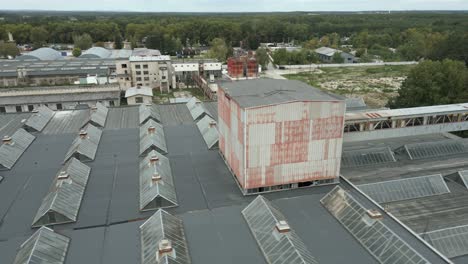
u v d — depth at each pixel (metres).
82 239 36.75
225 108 51.72
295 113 43.91
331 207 42.00
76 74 154.25
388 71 193.12
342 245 35.34
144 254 33.84
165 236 34.56
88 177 50.16
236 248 35.03
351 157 60.62
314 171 47.78
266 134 43.81
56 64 173.12
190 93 144.38
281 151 45.25
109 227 38.97
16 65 168.50
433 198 50.00
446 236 39.59
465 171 54.12
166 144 62.41
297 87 52.94
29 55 192.50
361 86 157.00
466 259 37.75
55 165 55.00
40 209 41.59
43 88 120.25
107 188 47.44
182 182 49.12
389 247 33.34
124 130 70.25
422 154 63.19
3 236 37.44
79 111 83.81
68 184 45.12
